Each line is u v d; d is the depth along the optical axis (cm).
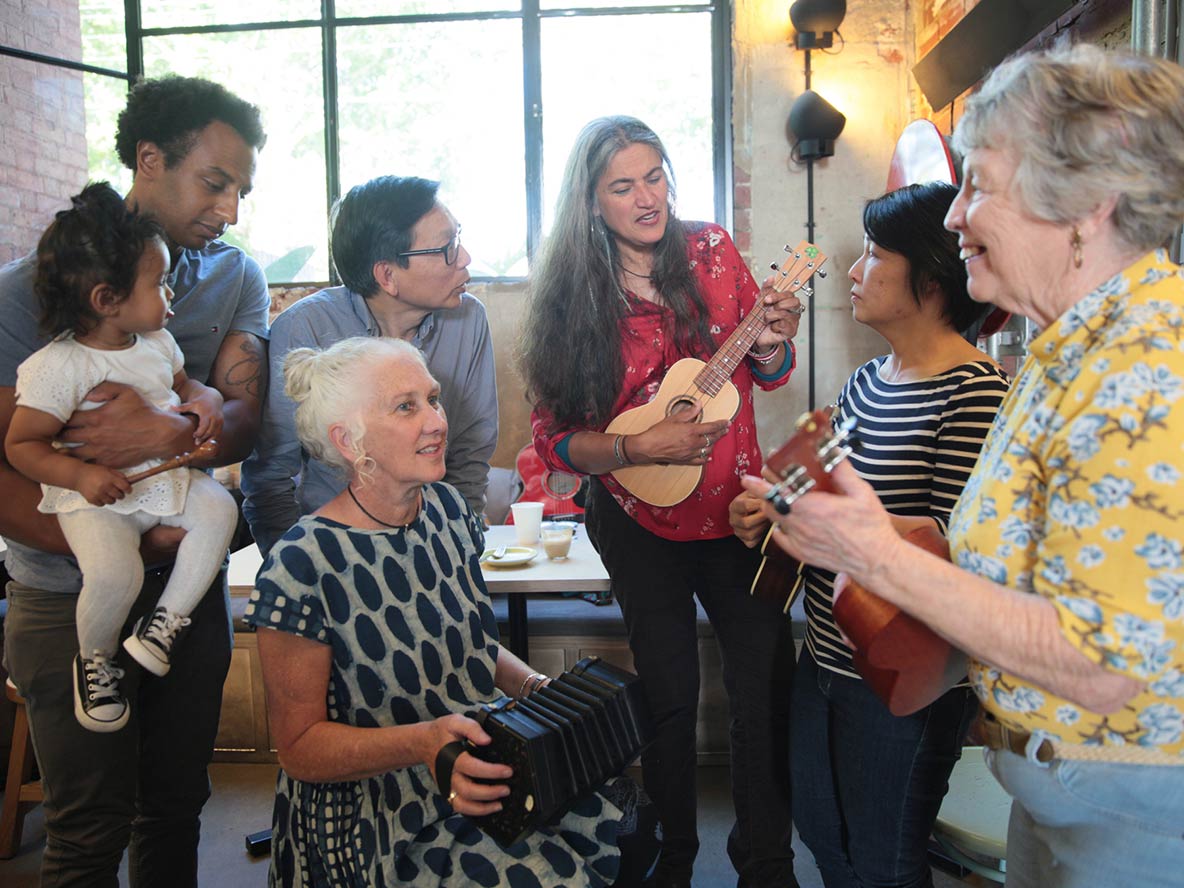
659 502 189
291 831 139
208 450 160
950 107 371
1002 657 86
